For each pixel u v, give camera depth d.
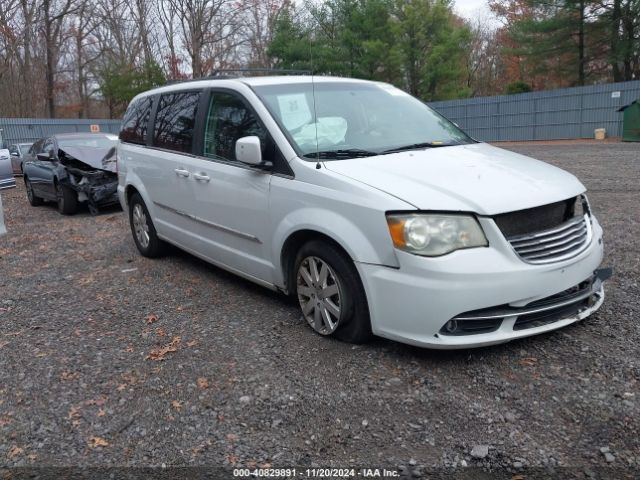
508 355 3.74
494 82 51.53
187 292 5.43
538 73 36.06
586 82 35.41
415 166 3.96
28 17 35.12
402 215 3.48
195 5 32.03
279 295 5.15
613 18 31.69
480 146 4.74
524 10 40.31
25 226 9.79
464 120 32.91
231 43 35.12
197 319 4.71
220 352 4.05
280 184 4.24
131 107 7.02
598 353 3.70
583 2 31.45
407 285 3.46
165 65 37.41
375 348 3.91
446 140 4.82
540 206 3.61
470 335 3.47
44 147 12.13
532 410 3.16
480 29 52.66
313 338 4.15
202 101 5.35
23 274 6.45
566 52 33.84
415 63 37.59
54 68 38.69
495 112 31.61
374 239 3.59
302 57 34.28
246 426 3.18
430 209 3.45
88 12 37.28
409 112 5.15
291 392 3.46
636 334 3.94
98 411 3.40
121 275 6.17
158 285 5.72
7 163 12.88
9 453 3.05
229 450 2.99
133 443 3.09
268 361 3.86
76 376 3.83
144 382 3.70
